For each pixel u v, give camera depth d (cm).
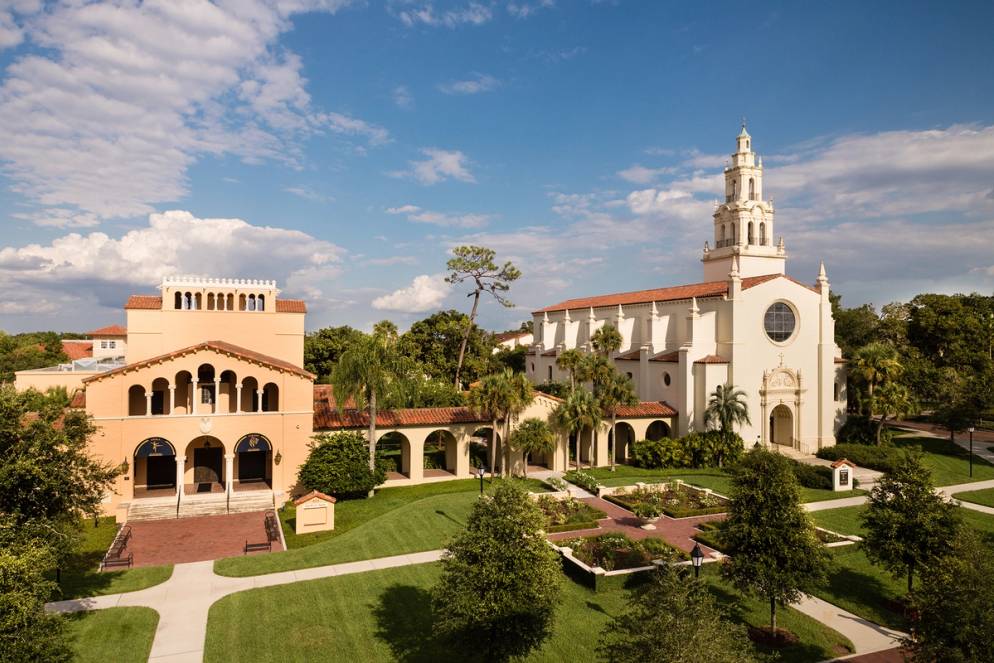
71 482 2662
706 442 5791
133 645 2450
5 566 1861
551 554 2234
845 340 8756
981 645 1898
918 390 7119
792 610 2881
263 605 2816
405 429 5222
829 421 6494
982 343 7888
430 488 5031
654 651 1653
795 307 6419
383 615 2733
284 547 3619
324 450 4578
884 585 3166
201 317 5297
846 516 4322
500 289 9225
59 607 2761
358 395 4728
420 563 3319
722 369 6169
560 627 2641
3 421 2544
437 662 2370
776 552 2541
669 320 6925
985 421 8356
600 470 5725
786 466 2698
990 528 4112
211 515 4309
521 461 5638
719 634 1705
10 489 2469
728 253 7269
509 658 2258
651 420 6244
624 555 3381
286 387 4750
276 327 5491
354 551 3488
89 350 8275
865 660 2450
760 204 7262
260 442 4728
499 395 5006
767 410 6281
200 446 5012
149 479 4862
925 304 8219
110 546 3625
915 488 2992
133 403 4844
